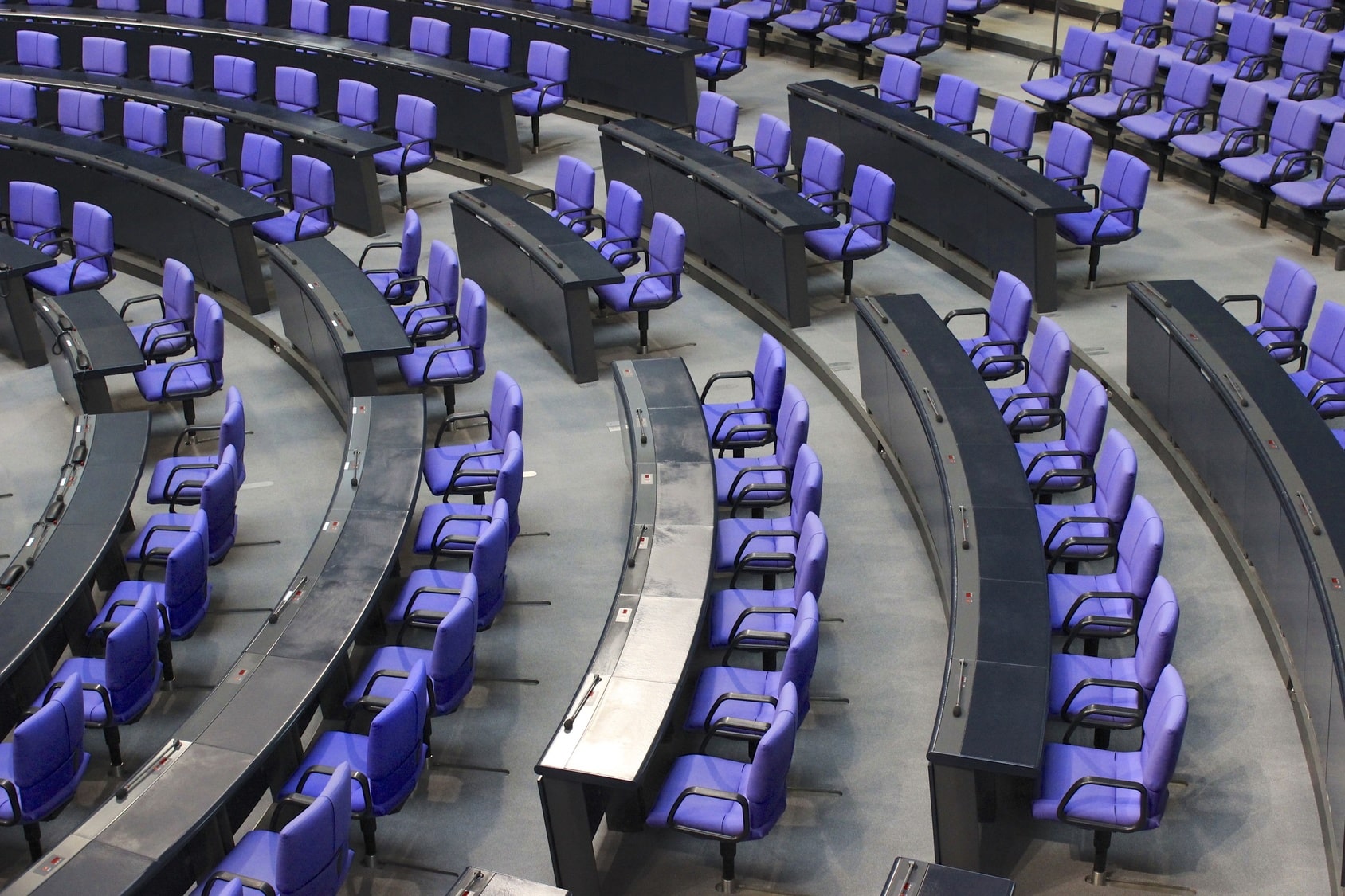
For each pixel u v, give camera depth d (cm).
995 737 528
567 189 1114
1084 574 734
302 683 608
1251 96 1108
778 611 638
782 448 792
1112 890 549
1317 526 631
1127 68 1227
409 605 667
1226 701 648
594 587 766
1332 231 1094
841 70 1549
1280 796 591
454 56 1574
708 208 1093
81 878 507
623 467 880
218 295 1141
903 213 1161
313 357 991
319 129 1254
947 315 888
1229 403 734
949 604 658
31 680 670
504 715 673
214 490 743
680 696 588
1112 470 695
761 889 565
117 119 1405
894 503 830
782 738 523
